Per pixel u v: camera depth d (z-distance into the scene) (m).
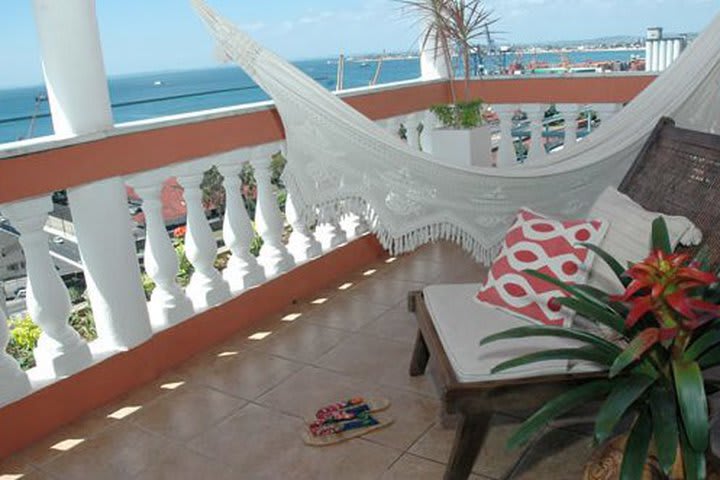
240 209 2.80
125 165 2.27
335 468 1.86
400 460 1.87
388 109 3.48
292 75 2.51
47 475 1.95
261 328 2.84
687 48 2.66
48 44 2.10
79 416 2.25
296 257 3.16
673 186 2.05
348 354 2.54
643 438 1.27
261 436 2.04
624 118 2.73
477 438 1.65
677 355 1.30
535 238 1.96
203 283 2.71
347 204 2.72
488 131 3.55
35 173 2.01
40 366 2.23
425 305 2.06
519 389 1.60
